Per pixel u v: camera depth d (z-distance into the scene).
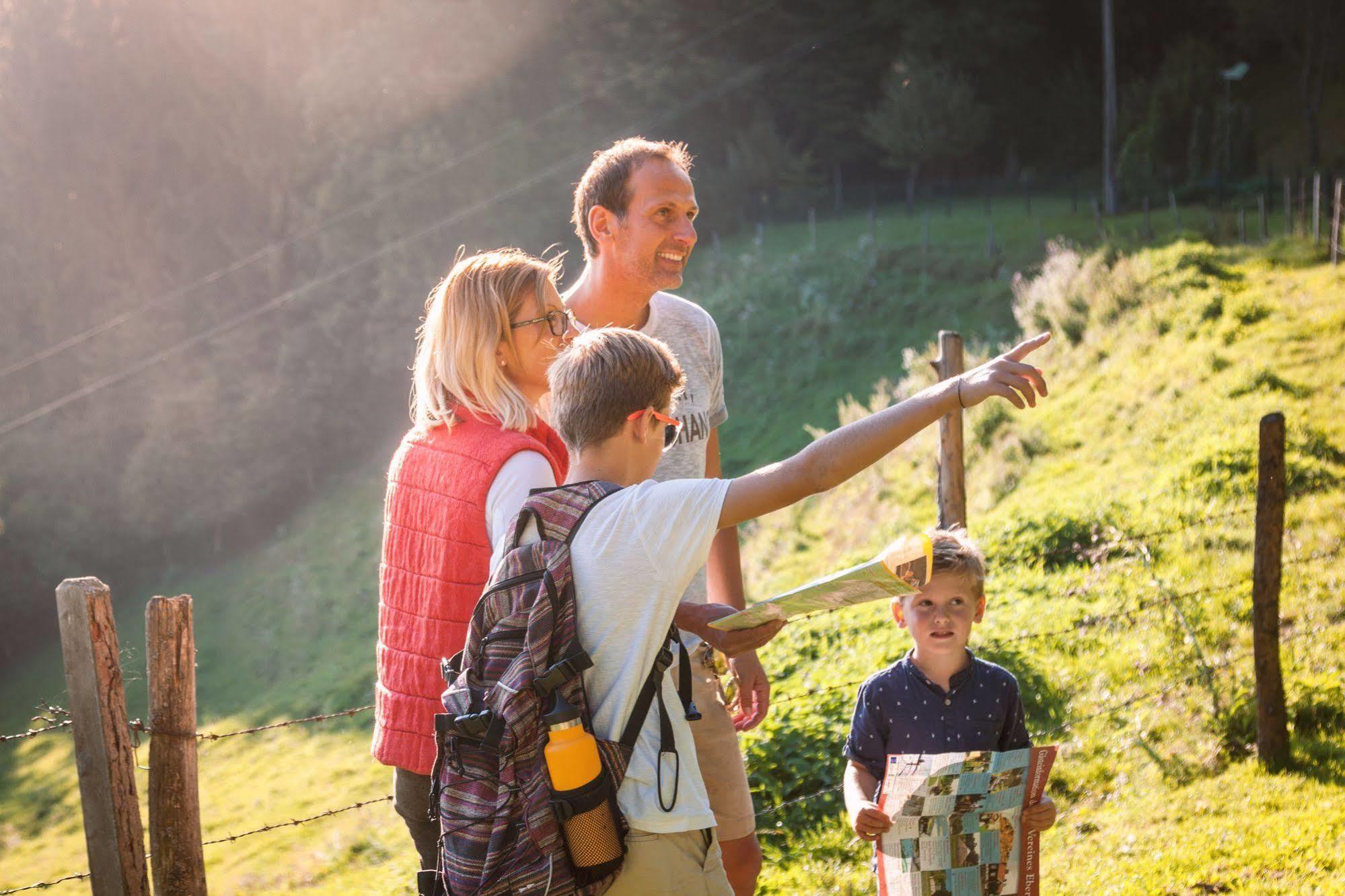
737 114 54.03
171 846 3.21
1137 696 6.21
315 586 36.88
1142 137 41.28
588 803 1.97
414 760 2.44
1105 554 9.07
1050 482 12.59
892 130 50.25
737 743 3.22
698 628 2.48
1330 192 30.66
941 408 2.02
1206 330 15.05
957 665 3.01
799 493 2.05
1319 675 5.86
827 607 2.16
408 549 2.49
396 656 2.48
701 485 2.09
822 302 33.06
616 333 2.24
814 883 4.93
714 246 45.81
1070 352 16.73
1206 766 5.23
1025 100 53.03
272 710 28.78
